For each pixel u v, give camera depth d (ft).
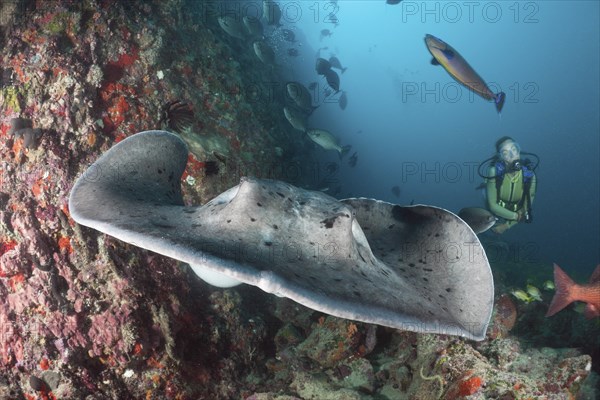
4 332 10.62
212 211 6.50
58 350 10.28
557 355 11.00
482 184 23.12
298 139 31.40
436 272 7.54
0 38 13.71
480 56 227.40
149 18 15.93
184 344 11.18
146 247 5.15
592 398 11.85
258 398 10.84
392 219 9.59
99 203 6.54
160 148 8.92
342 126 73.51
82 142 12.04
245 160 16.20
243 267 4.76
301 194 6.79
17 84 12.55
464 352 9.91
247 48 29.81
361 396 10.82
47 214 10.87
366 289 5.49
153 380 10.53
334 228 6.13
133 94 13.79
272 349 12.94
